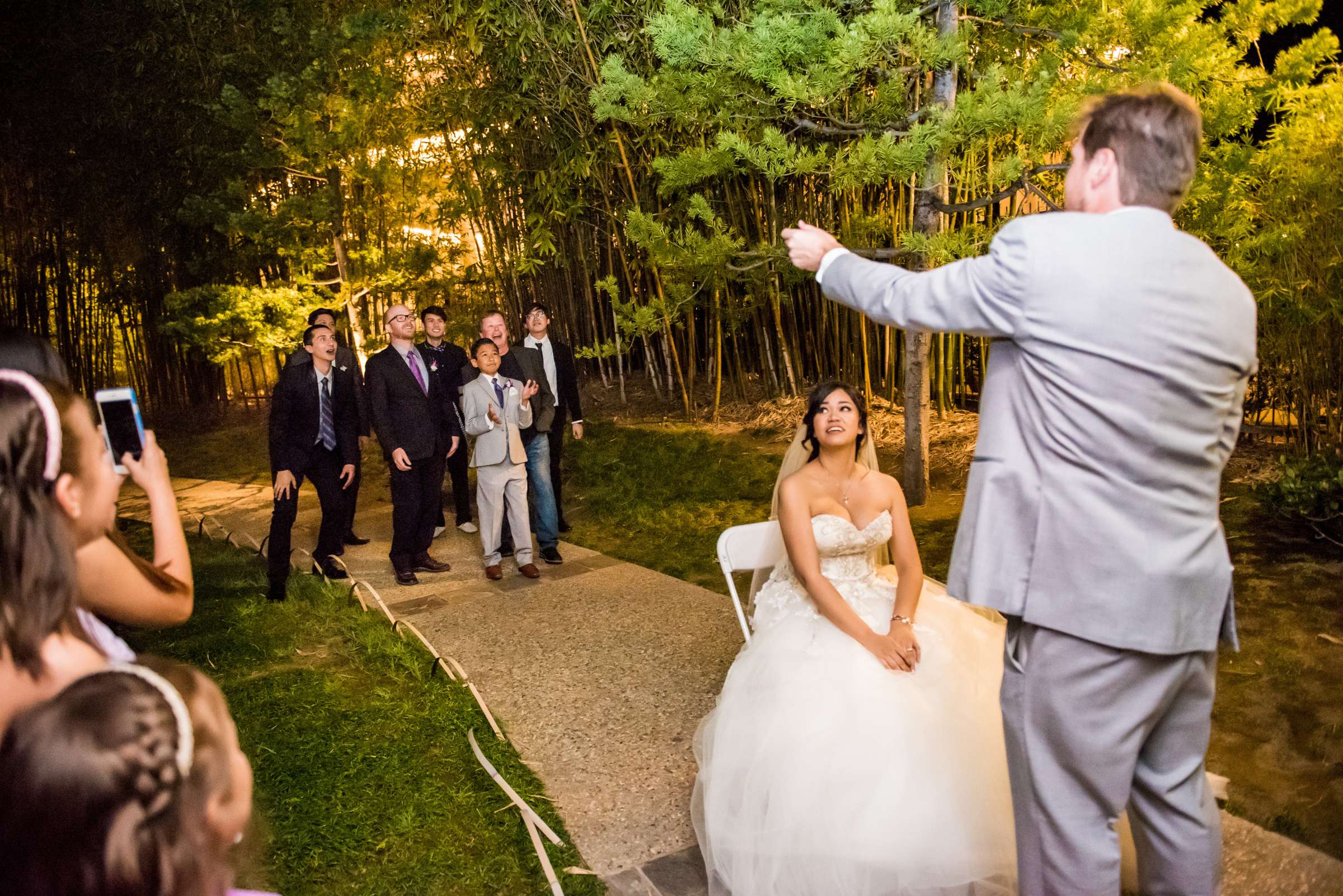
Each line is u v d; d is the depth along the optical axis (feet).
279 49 31.55
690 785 9.87
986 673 8.54
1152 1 16.78
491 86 29.17
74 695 2.74
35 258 36.52
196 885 2.79
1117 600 5.33
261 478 28.99
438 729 11.16
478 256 33.81
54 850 2.62
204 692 3.06
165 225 36.52
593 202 30.04
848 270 6.43
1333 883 7.61
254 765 10.36
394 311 18.03
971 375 26.32
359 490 26.45
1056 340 5.39
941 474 21.54
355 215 31.89
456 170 31.55
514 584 17.48
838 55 15.55
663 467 24.52
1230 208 17.08
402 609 16.35
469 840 8.91
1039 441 5.56
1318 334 17.61
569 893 8.04
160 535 5.82
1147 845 6.02
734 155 18.49
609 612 15.49
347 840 8.87
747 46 16.28
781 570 9.73
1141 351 5.26
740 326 28.68
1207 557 5.50
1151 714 5.53
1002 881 7.42
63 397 4.35
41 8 33.63
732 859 7.80
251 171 31.71
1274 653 11.87
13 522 3.79
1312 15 18.71
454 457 21.71
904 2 17.88
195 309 31.40
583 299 32.55
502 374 18.52
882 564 10.80
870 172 15.97
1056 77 17.19
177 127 34.68
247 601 16.48
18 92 34.53
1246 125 17.74
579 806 9.58
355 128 28.35
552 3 26.21
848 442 9.05
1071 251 5.39
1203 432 5.41
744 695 8.42
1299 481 15.28
